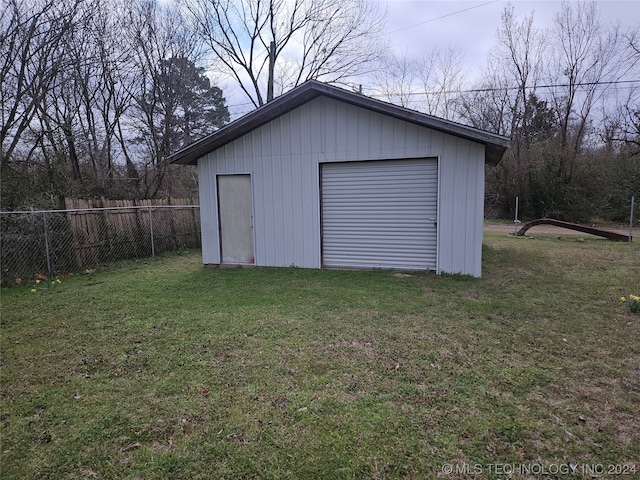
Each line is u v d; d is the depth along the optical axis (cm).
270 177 752
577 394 262
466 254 641
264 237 771
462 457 201
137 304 502
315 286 590
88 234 788
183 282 638
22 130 1024
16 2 955
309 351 338
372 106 637
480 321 416
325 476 189
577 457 200
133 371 306
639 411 241
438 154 640
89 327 413
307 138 718
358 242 717
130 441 219
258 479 188
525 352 333
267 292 558
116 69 1381
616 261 791
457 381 281
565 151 2100
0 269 632
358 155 688
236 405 252
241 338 372
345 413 241
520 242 1148
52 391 276
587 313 442
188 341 367
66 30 1059
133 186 1558
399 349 341
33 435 225
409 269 689
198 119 1847
